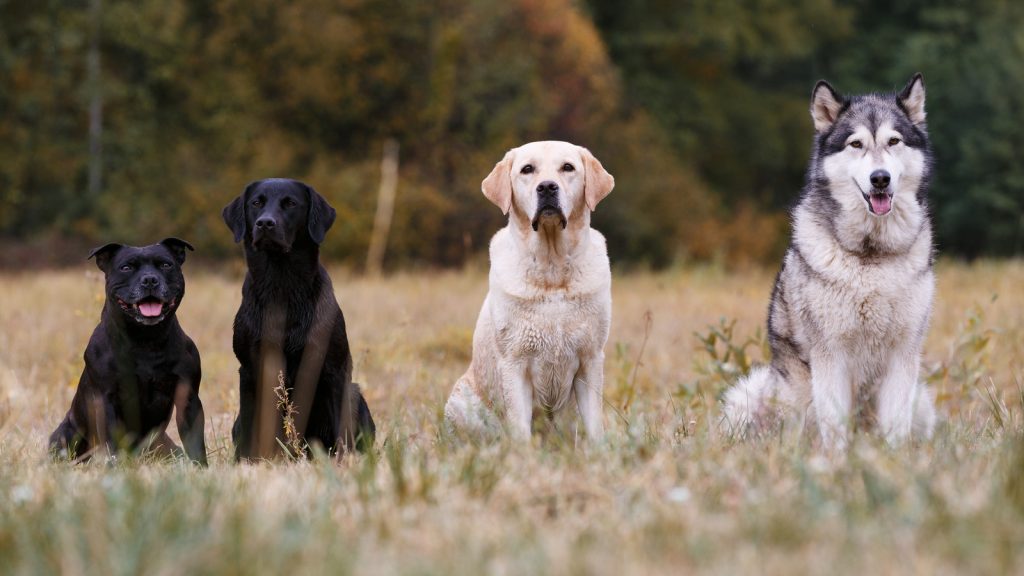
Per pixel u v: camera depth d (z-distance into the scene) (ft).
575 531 18.75
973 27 194.59
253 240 31.04
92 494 20.98
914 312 30.45
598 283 31.73
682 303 71.56
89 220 139.95
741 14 185.98
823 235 31.07
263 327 31.86
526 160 31.86
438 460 24.36
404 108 152.46
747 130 191.42
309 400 32.14
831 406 30.96
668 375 46.03
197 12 153.07
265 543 17.35
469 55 151.53
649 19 185.47
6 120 141.18
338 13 150.71
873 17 205.67
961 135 183.32
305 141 152.76
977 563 16.35
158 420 32.94
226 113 146.00
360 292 73.92
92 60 142.82
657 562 17.01
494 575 16.29
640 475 22.03
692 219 163.94
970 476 21.15
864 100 31.73
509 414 31.91
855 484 21.01
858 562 16.58
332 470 23.30
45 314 60.64
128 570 16.20
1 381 40.93
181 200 138.92
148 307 31.22
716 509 19.85
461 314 63.31
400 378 43.65
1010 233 181.27
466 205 142.61
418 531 18.92
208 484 21.93
